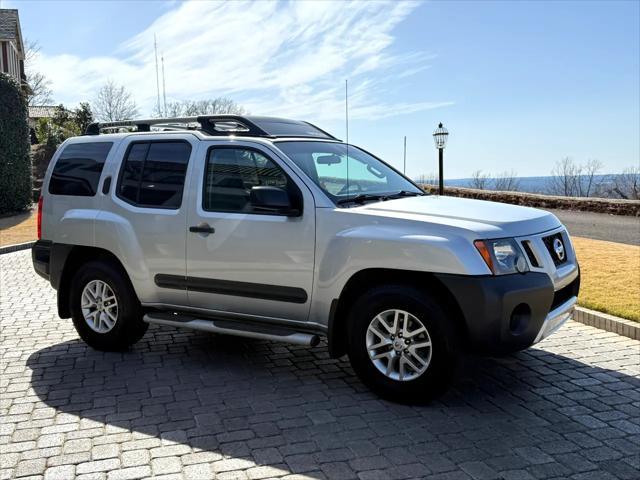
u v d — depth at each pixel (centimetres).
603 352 553
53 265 594
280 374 503
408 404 431
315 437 380
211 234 498
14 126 1906
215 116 543
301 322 473
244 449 365
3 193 1895
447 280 400
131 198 552
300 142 518
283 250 466
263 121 546
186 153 529
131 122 602
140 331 570
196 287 514
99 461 351
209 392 462
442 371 411
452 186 2695
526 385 470
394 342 429
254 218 480
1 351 579
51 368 525
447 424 398
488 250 401
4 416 419
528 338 413
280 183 476
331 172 504
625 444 367
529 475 330
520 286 403
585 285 761
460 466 340
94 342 575
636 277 804
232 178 500
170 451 363
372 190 512
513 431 386
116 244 548
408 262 413
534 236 432
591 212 1905
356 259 433
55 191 603
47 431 393
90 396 456
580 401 437
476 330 397
